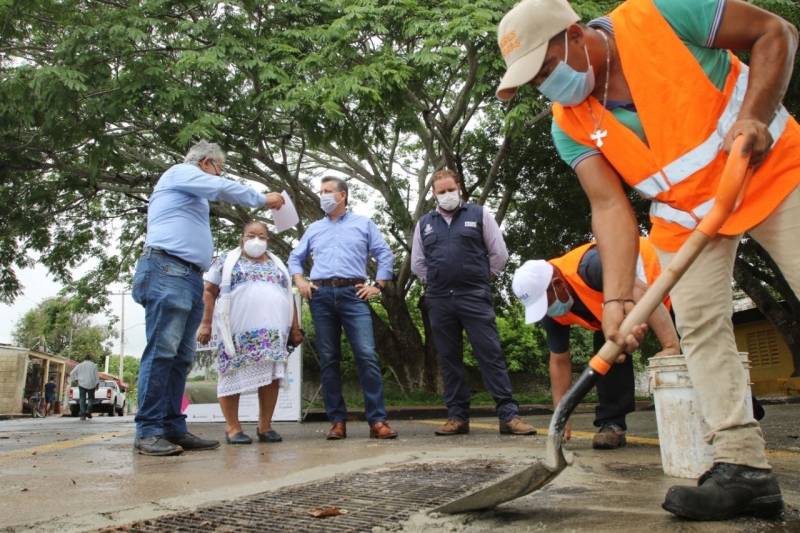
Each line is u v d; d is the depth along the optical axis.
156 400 3.72
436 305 4.85
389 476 2.50
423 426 6.36
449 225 4.86
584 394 1.65
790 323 14.41
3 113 8.77
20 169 10.69
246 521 1.77
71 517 1.84
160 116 9.95
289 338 4.89
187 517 1.83
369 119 10.07
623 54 1.91
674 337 3.24
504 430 4.69
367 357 4.62
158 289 3.71
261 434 4.66
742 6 1.75
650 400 12.46
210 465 3.09
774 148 1.77
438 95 11.88
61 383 38.94
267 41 9.29
